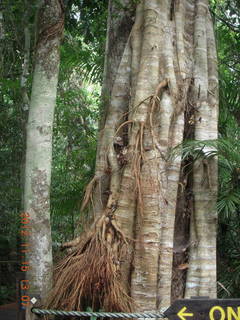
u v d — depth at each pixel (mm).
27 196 5512
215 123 6875
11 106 12242
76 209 9172
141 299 5637
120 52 7250
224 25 11320
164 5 6887
